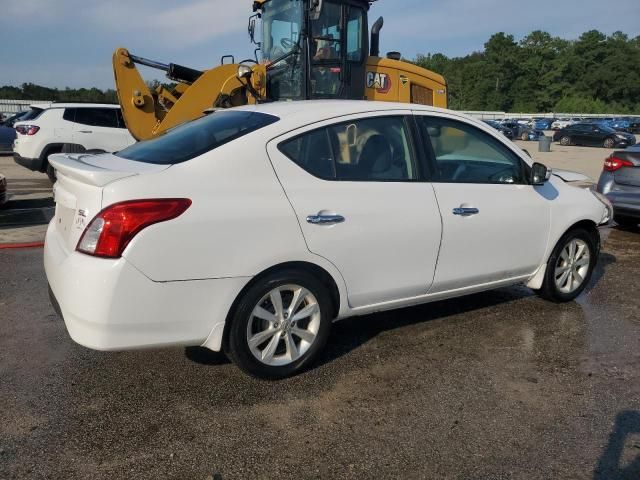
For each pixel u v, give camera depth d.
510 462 2.78
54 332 4.21
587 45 102.88
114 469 2.66
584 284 5.18
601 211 5.14
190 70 9.70
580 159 23.34
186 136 3.64
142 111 9.70
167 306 3.02
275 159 3.36
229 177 3.20
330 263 3.50
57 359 3.77
